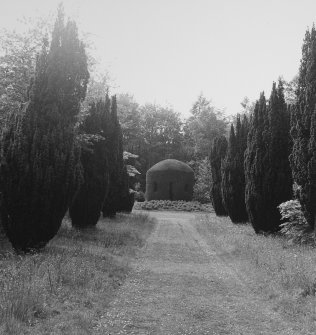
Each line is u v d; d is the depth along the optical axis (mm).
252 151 17562
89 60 22828
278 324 7137
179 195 46719
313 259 10844
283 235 16344
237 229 20484
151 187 47781
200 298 8914
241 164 23844
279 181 16812
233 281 10680
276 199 16891
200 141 66625
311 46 13383
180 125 80688
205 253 15594
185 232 22672
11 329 5754
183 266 12836
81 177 13227
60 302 7359
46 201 11531
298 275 9250
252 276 10742
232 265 12727
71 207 18469
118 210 30297
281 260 11164
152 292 9250
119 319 7137
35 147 11484
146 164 72250
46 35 16203
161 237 20094
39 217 11523
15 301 6543
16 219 11375
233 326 7043
